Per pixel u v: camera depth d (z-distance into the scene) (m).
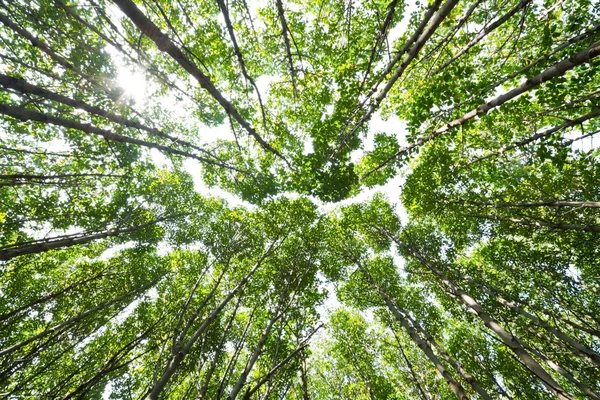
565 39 5.54
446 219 11.29
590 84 7.10
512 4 7.47
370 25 8.51
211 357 9.33
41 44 3.92
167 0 7.34
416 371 14.28
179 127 10.27
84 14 6.35
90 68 6.82
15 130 7.86
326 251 13.02
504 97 4.88
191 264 11.28
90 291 10.55
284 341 9.83
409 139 7.15
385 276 13.21
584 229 7.24
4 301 9.58
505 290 10.93
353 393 14.32
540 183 9.49
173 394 9.30
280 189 9.91
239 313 12.28
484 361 11.73
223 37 8.56
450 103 6.23
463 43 6.60
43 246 4.17
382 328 16.05
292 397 12.25
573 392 11.50
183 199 12.38
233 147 10.20
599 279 9.41
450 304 12.03
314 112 10.29
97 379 2.96
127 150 9.16
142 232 10.49
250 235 11.23
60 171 9.10
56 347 10.03
